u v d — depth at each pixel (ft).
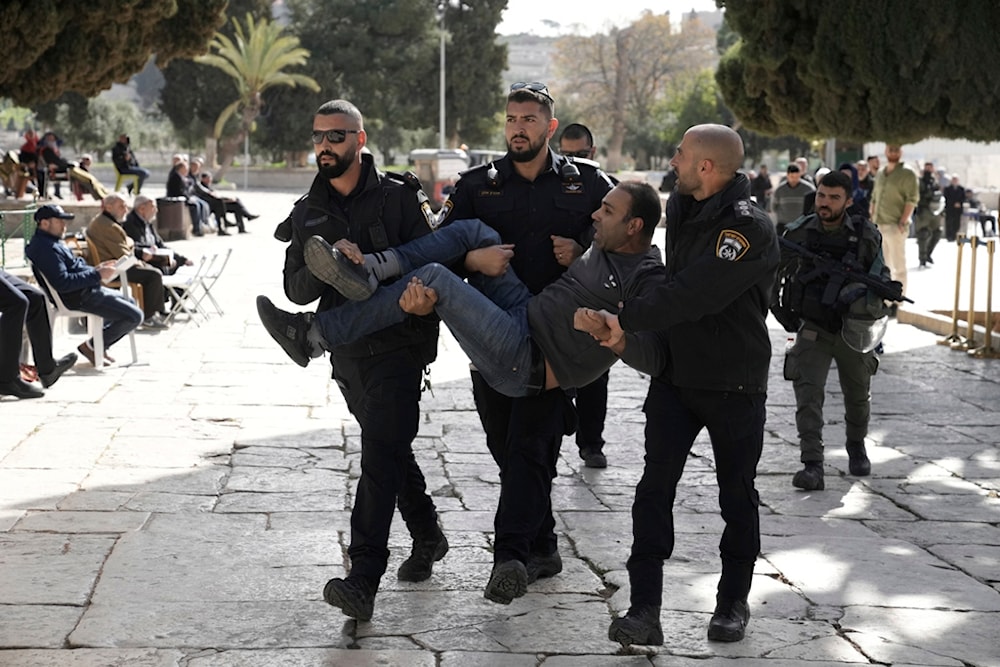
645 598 14.12
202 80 203.00
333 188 15.85
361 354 15.62
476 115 217.15
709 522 20.93
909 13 37.60
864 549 19.45
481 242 15.94
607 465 24.91
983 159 133.69
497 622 15.62
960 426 29.55
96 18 58.34
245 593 16.56
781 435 28.32
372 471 15.29
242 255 74.54
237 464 24.32
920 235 72.28
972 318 41.73
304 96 212.02
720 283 13.93
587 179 16.55
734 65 44.21
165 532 19.45
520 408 15.74
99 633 14.88
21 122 230.07
